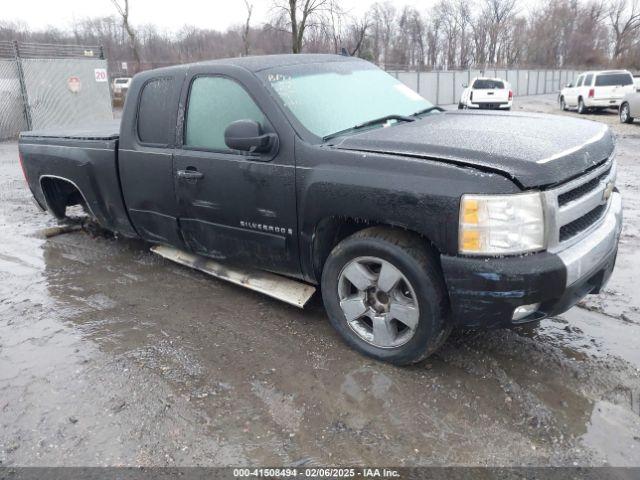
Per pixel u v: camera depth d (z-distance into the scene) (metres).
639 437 2.67
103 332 3.87
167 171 4.23
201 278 4.84
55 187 5.89
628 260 4.90
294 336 3.73
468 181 2.76
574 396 2.98
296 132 3.44
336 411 2.93
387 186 2.99
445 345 3.53
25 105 15.98
